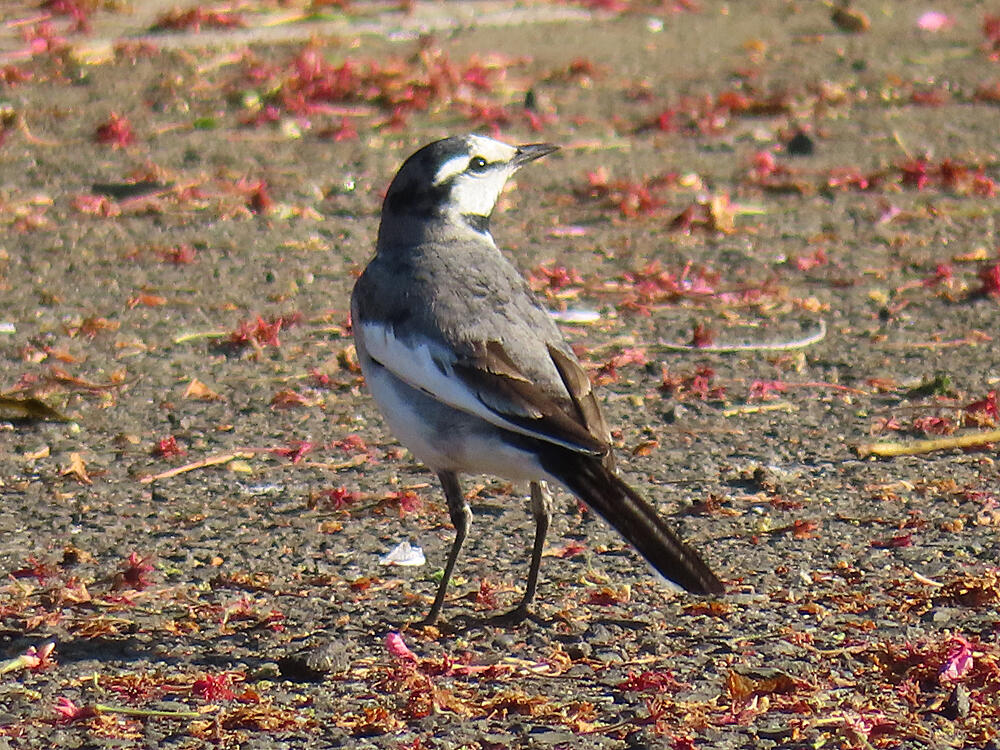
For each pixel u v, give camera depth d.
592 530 10.66
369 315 9.55
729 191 19.17
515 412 8.80
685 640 8.95
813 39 25.78
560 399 8.95
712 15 27.17
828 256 16.95
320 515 10.95
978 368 13.78
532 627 9.19
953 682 8.29
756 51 25.06
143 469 11.77
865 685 8.33
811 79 23.61
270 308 15.47
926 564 9.92
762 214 18.38
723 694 8.25
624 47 25.19
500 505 11.12
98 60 23.44
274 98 22.09
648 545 8.27
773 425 12.59
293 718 8.05
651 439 12.30
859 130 21.47
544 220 18.12
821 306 15.43
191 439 12.39
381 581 9.91
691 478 11.52
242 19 25.39
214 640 9.05
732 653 8.75
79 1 25.31
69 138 20.58
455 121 21.70
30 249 16.91
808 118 22.00
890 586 9.60
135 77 22.84
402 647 8.71
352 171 19.78
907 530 10.45
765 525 10.60
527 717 8.07
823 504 10.97
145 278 16.23
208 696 8.30
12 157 19.83
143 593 9.67
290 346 14.49
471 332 9.13
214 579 9.88
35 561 10.12
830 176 19.48
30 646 8.94
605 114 22.00
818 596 9.50
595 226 17.95
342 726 7.98
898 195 19.00
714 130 21.34
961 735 7.79
